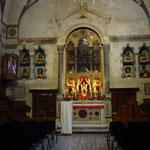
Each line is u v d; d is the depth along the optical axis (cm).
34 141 830
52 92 1822
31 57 1914
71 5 1941
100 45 1884
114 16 1889
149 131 749
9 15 1967
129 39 1850
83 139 1230
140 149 593
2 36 1855
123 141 817
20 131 747
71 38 1939
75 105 1587
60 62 1842
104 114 1587
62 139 1227
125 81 1806
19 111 1709
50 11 1956
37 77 1895
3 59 1758
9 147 595
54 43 1906
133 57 1864
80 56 1919
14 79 1778
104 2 1917
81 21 1892
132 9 1888
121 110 1612
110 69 1831
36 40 1923
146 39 1839
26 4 1945
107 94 1759
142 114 1609
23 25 1955
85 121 1587
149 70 1844
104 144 1083
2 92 1792
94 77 1869
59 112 1762
